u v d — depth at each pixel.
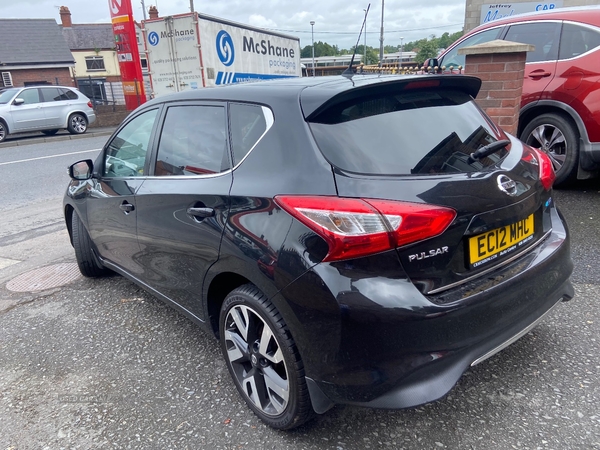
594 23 5.34
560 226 2.72
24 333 3.55
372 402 1.98
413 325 1.90
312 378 2.10
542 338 2.98
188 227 2.66
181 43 12.68
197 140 2.80
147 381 2.88
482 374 2.70
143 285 3.46
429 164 2.14
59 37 33.34
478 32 6.66
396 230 1.90
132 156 3.39
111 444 2.40
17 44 31.55
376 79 2.40
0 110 15.48
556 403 2.45
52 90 17.00
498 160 2.39
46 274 4.66
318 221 1.96
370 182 2.00
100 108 25.02
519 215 2.32
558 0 15.62
